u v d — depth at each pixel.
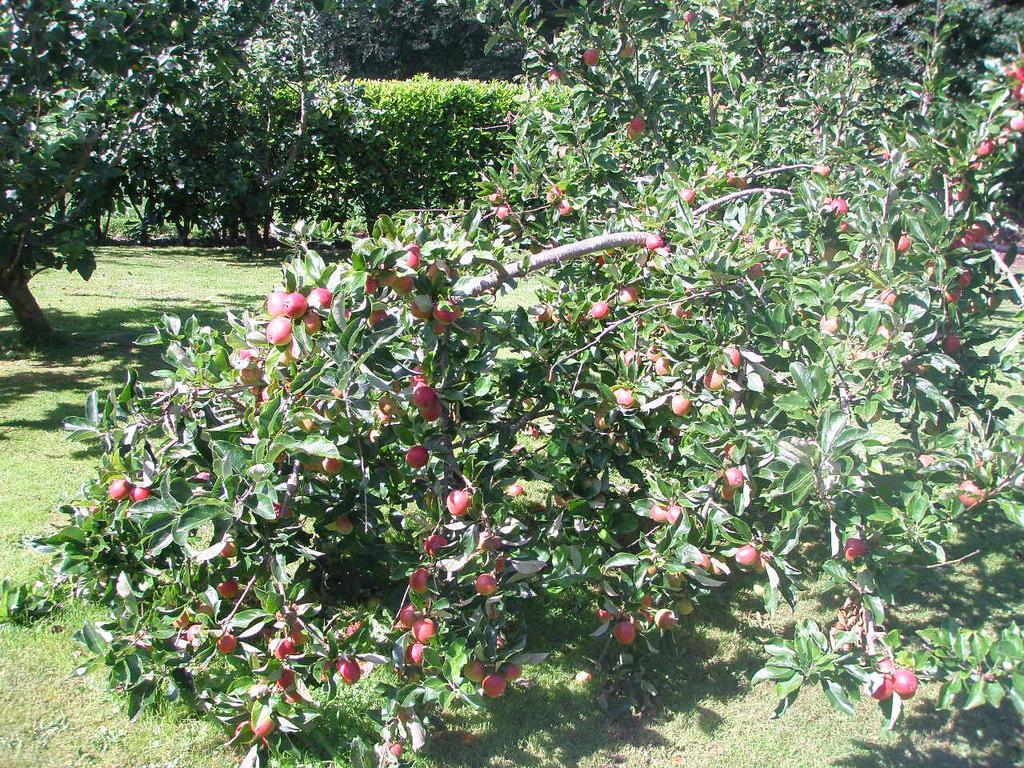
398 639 2.64
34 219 5.68
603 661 3.28
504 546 2.73
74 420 2.89
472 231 2.86
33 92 5.62
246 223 12.59
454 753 2.73
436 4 4.39
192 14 6.14
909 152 3.48
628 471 3.26
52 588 3.30
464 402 2.91
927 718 3.06
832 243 3.96
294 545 2.83
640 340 3.11
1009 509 2.54
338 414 2.54
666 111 4.52
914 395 3.17
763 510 3.21
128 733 2.68
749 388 2.83
